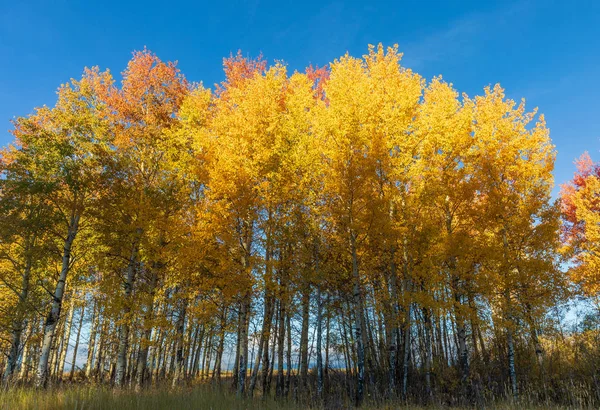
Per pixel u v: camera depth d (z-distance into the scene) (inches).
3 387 331.3
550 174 497.4
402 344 539.2
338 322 614.9
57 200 481.4
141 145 545.6
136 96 573.3
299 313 505.4
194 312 427.2
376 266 500.7
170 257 463.5
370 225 408.2
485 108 529.0
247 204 422.3
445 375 474.3
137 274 529.7
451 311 425.7
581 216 649.6
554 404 388.8
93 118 526.6
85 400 285.7
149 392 358.9
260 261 407.2
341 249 464.8
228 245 421.4
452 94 504.4
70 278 548.7
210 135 510.6
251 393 405.1
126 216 483.5
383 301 471.2
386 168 443.2
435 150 474.6
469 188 454.3
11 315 478.0
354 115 451.5
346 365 561.3
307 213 478.6
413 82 533.0
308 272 452.8
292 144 503.5
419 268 442.0
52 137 495.8
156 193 490.3
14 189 459.2
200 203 468.8
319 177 486.3
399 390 452.4
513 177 504.1
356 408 371.6
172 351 657.6
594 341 526.3
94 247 525.7
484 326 444.5
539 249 463.2
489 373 518.3
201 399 329.7
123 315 446.0
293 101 526.3
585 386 426.3
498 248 448.1
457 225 471.2
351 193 415.8
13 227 457.7
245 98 534.6
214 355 756.6
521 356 542.6
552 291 453.7
